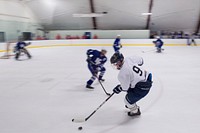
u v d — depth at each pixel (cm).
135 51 975
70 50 1052
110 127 209
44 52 969
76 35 1425
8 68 570
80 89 353
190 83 381
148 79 215
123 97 303
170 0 1210
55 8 1310
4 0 1059
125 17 1384
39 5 1291
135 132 198
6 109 264
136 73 206
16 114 247
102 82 399
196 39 1242
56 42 1264
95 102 285
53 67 578
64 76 460
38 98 307
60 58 764
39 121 227
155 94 315
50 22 1441
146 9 1292
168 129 203
